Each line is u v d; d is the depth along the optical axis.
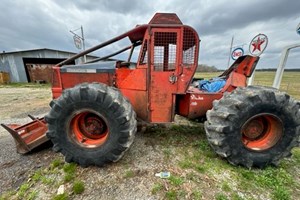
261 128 2.43
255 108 2.17
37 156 2.71
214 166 2.33
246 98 2.18
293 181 2.10
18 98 8.13
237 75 3.15
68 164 2.39
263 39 4.20
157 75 2.53
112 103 2.14
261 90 2.25
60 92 2.93
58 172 2.27
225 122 2.21
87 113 2.33
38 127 2.89
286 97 2.23
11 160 2.62
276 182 2.05
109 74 2.83
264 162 2.31
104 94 2.16
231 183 2.04
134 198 1.83
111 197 1.85
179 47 2.45
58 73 2.91
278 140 2.31
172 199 1.80
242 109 2.17
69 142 2.31
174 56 2.49
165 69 2.53
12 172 2.34
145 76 2.58
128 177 2.13
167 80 2.55
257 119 2.37
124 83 2.77
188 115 2.90
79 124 2.45
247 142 2.42
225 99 2.31
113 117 2.17
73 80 2.88
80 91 2.17
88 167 2.34
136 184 2.02
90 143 2.39
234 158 2.29
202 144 2.88
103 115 2.20
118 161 2.44
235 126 2.19
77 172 2.24
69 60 3.02
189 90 3.05
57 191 1.95
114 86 2.83
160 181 2.05
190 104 2.82
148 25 2.39
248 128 2.39
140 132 3.42
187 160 2.46
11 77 16.95
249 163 2.29
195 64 2.54
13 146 3.07
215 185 2.00
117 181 2.07
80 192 1.92
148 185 1.99
